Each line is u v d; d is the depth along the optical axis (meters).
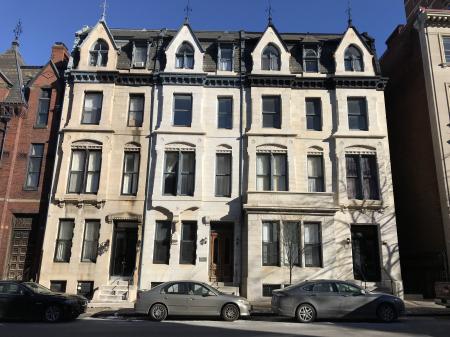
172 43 24.22
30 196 22.16
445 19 23.88
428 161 22.98
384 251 21.11
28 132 23.19
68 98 23.48
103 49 24.50
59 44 25.81
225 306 14.58
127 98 23.53
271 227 20.72
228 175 22.42
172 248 20.97
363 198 21.94
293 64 24.34
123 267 21.33
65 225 21.67
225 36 26.11
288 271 19.89
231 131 22.91
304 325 13.20
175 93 23.50
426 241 22.81
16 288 14.26
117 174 22.20
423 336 10.90
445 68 23.17
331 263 20.08
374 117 23.06
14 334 11.06
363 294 14.41
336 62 23.97
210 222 21.66
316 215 20.66
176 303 14.60
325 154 22.58
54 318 13.90
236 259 20.91
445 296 17.78
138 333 11.27
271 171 22.14
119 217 21.45
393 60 27.94
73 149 22.58
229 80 23.59
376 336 10.88
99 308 17.64
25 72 25.77
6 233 21.64
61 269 20.77
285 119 22.89
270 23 24.77
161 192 21.78
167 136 22.61
